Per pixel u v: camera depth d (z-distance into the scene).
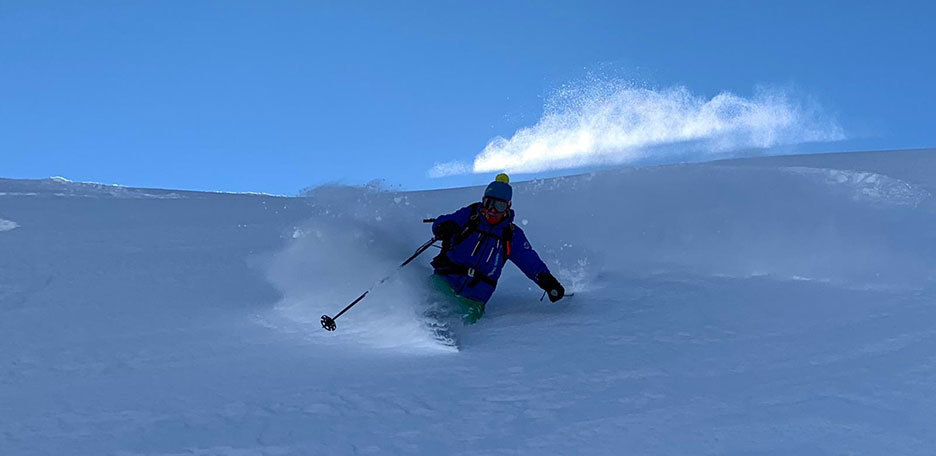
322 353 3.94
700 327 4.21
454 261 4.86
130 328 4.46
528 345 4.02
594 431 2.76
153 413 3.07
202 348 4.05
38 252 6.84
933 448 2.48
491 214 4.76
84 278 5.80
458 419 2.93
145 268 6.19
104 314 4.78
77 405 3.19
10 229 8.24
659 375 3.39
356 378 3.48
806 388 3.11
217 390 3.35
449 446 2.67
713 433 2.68
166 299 5.16
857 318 4.21
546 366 3.61
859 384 3.12
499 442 2.69
